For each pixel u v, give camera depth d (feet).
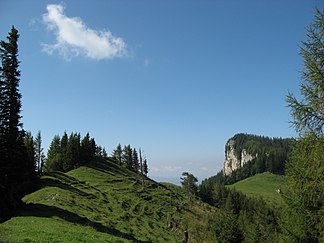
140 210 284.41
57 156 451.53
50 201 174.70
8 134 146.41
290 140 68.69
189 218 314.14
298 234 73.97
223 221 189.26
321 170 45.68
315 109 45.42
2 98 148.25
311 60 46.24
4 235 79.05
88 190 292.61
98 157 541.34
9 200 140.97
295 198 70.64
